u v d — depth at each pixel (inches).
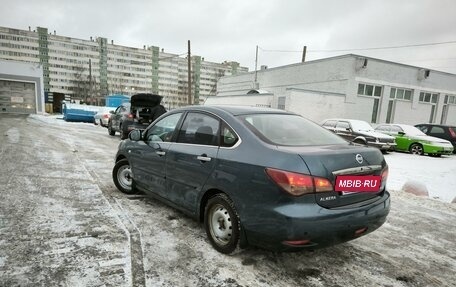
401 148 525.3
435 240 140.4
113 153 335.6
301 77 857.5
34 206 151.5
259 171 95.9
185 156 127.3
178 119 142.8
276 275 101.5
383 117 784.3
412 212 182.5
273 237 92.5
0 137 400.5
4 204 151.6
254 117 120.6
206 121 126.7
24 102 1091.3
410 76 802.2
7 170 222.1
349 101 730.2
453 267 114.9
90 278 93.2
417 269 111.7
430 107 868.0
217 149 114.7
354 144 119.1
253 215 97.7
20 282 89.1
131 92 3582.7
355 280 101.5
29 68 1084.5
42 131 524.4
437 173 329.4
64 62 3270.2
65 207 153.1
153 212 153.2
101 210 151.8
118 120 489.4
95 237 121.3
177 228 134.6
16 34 3083.2
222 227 114.9
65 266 99.0
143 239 122.6
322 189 90.5
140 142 165.2
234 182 103.7
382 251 125.2
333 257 116.8
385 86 769.6
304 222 87.3
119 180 184.2
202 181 118.0
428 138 500.1
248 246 108.3
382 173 108.9
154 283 92.9
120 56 3499.0
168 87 3747.5
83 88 3041.3
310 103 692.7
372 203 104.0
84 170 239.6
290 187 88.5
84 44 3331.7
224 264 106.6
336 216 91.2
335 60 751.1
